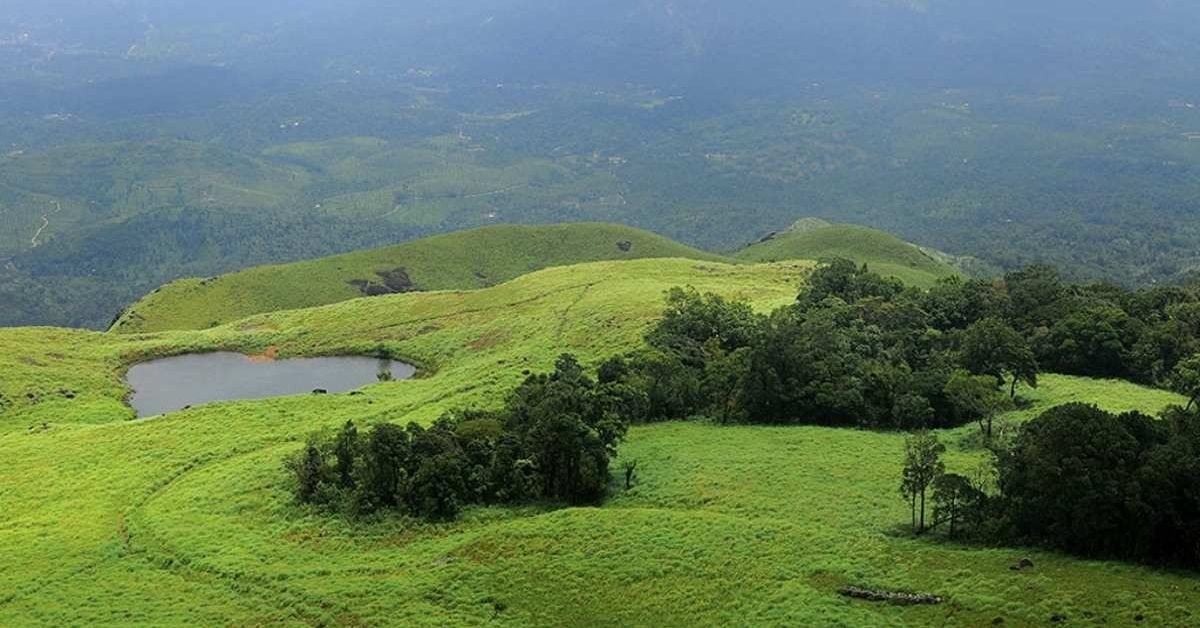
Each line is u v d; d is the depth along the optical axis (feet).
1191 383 355.56
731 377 359.46
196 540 252.42
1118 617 163.94
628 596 200.13
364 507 265.75
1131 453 198.29
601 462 276.00
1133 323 410.52
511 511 264.93
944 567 194.90
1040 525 206.18
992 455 269.64
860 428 342.23
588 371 408.87
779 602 187.42
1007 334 371.56
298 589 217.15
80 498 296.30
